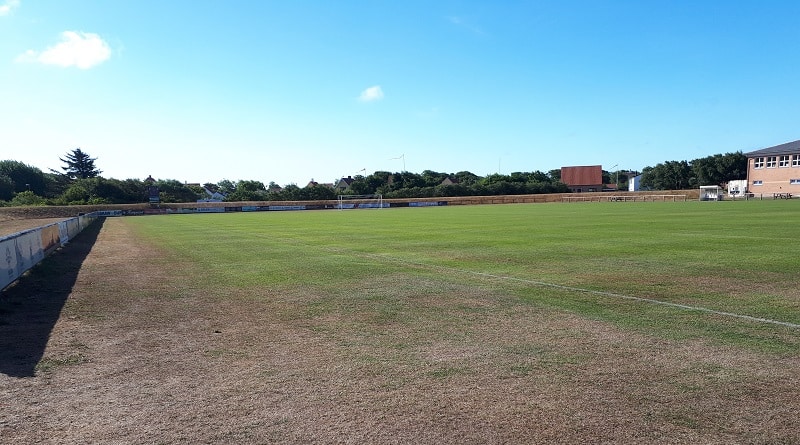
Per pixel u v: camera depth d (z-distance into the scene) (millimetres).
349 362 5230
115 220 46156
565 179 123000
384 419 3846
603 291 8688
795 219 25344
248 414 3982
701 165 101750
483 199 84250
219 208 72000
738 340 5719
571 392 4305
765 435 3488
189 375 4926
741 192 67000
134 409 4121
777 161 68500
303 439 3547
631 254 13289
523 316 7082
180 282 10648
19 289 10078
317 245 17844
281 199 93438
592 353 5359
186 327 6863
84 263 14211
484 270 11328
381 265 12461
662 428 3609
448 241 18109
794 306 7297
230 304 8320
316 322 6984
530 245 16078
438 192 96562
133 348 5902
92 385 4688
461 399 4199
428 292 8961
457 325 6668
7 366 5266
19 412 4090
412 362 5191
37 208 60375
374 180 112750
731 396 4168
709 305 7480
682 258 12328
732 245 14727
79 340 6277
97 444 3525
